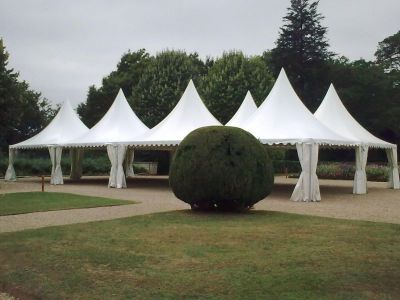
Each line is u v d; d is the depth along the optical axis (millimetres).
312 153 14703
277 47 47312
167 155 34406
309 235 7797
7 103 20391
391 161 20562
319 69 45656
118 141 19922
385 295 4754
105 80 48969
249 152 10367
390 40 48000
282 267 5734
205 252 6590
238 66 38094
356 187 17500
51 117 47438
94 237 7680
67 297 4945
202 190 10344
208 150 10305
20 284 5477
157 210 11656
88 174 32875
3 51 20281
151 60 44250
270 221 9320
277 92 18234
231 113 36312
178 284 5164
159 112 37844
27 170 30375
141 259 6230
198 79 40500
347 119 20875
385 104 43250
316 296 4719
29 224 9430
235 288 4984
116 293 4977
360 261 5992
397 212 11562
